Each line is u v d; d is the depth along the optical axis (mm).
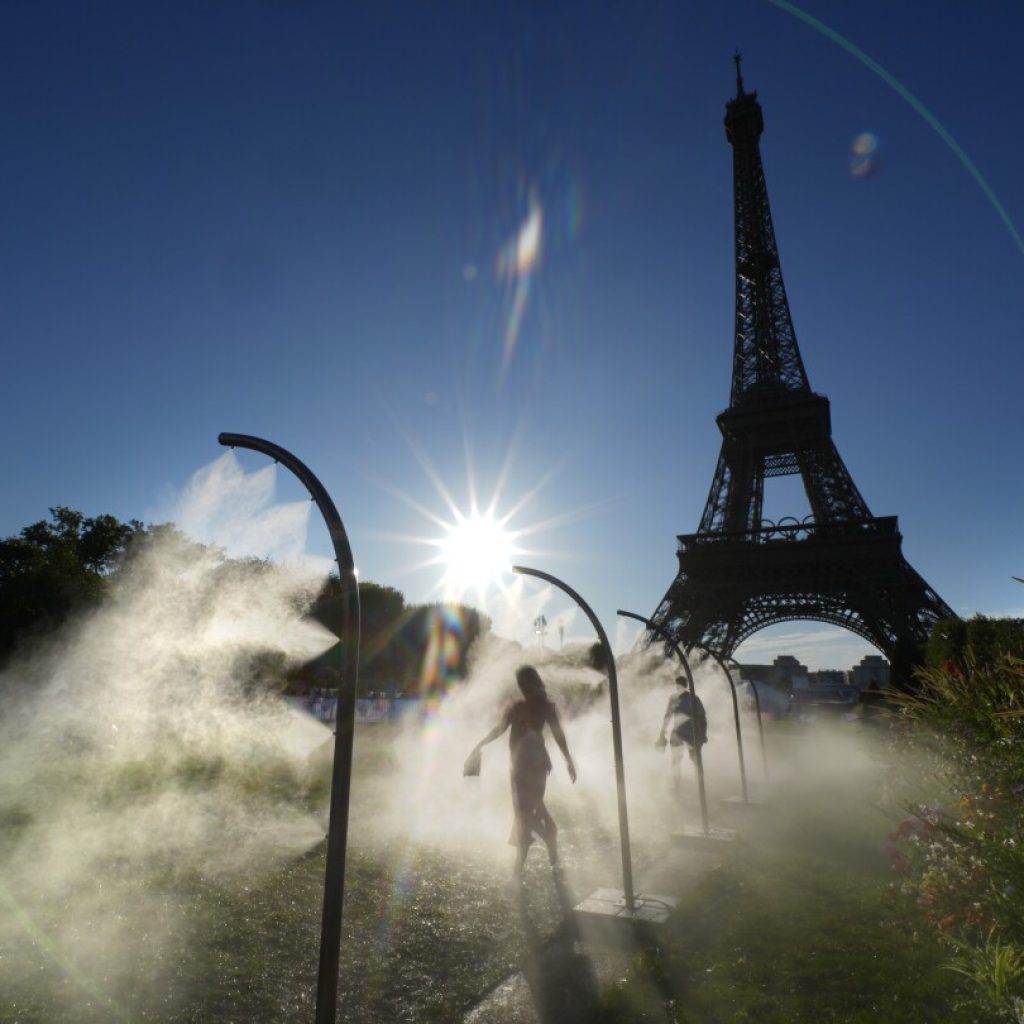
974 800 7867
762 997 5488
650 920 7305
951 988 5508
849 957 6246
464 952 6605
